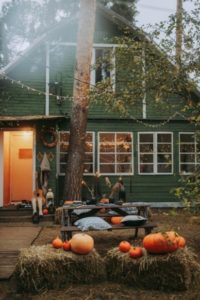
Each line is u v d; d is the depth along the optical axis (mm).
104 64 9977
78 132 10977
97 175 11883
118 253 4879
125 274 4719
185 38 7672
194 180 6336
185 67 7633
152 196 12820
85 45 10781
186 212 6012
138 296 4336
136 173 12844
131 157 12891
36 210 10141
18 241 7434
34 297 4363
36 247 5039
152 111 13008
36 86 12648
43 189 11391
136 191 12773
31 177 12773
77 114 10969
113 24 13039
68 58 12867
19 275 4527
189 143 13109
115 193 12383
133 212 8219
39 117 10883
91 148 12781
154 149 12977
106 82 8359
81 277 4762
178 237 4766
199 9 7547
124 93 7910
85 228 6492
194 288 4590
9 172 12594
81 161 11023
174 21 7656
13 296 4418
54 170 11680
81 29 10812
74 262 4727
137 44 8172
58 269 4656
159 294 4402
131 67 8570
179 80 7523
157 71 7656
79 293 4438
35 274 4520
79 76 10836
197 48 7664
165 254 4605
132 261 4672
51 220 10297
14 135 12812
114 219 8094
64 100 12656
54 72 12734
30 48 12344
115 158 12836
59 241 5082
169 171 12984
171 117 12125
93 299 4250
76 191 10875
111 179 12734
